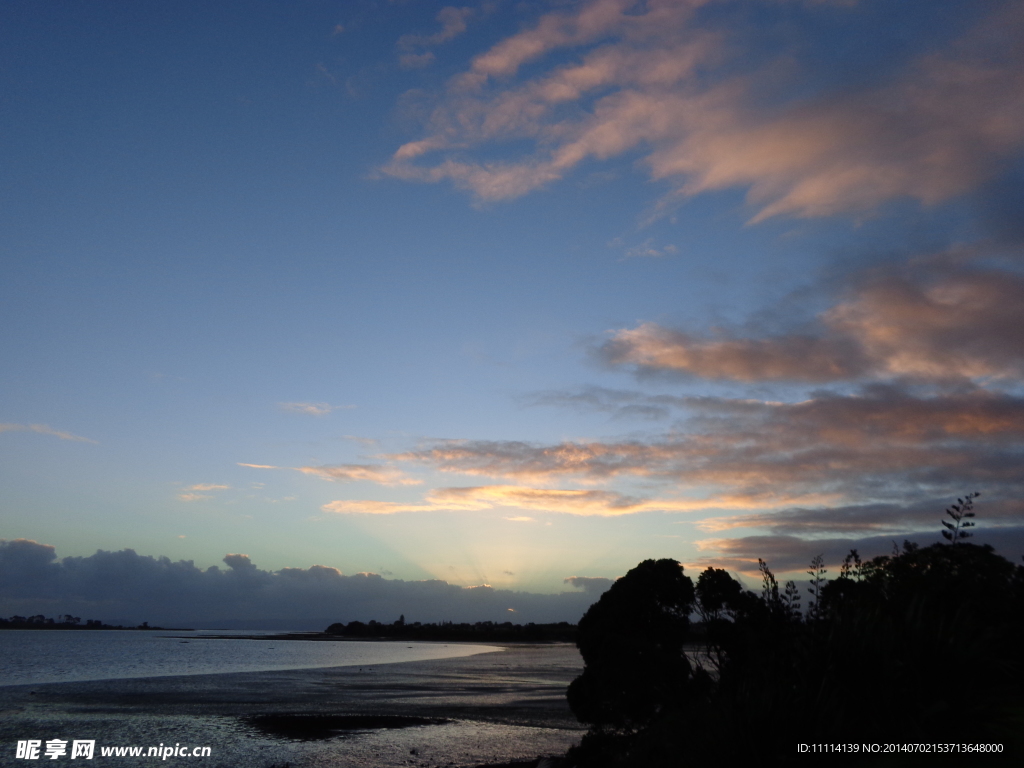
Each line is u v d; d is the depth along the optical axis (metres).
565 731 46.06
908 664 7.29
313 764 34.38
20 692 66.62
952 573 9.35
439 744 40.44
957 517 9.98
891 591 9.78
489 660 150.25
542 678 95.69
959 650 7.25
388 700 64.06
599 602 29.67
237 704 58.50
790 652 8.65
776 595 10.02
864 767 6.75
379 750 38.28
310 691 72.56
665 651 26.55
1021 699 7.74
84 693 66.25
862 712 7.42
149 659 140.38
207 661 136.75
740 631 10.56
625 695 25.20
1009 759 6.40
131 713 51.62
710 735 8.03
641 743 13.02
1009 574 9.19
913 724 6.94
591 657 28.47
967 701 7.03
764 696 7.79
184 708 55.22
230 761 34.84
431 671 110.19
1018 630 8.26
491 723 49.25
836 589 9.79
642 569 29.06
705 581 20.59
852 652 7.75
